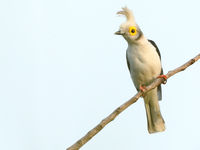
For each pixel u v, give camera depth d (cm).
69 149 601
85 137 617
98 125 632
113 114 657
